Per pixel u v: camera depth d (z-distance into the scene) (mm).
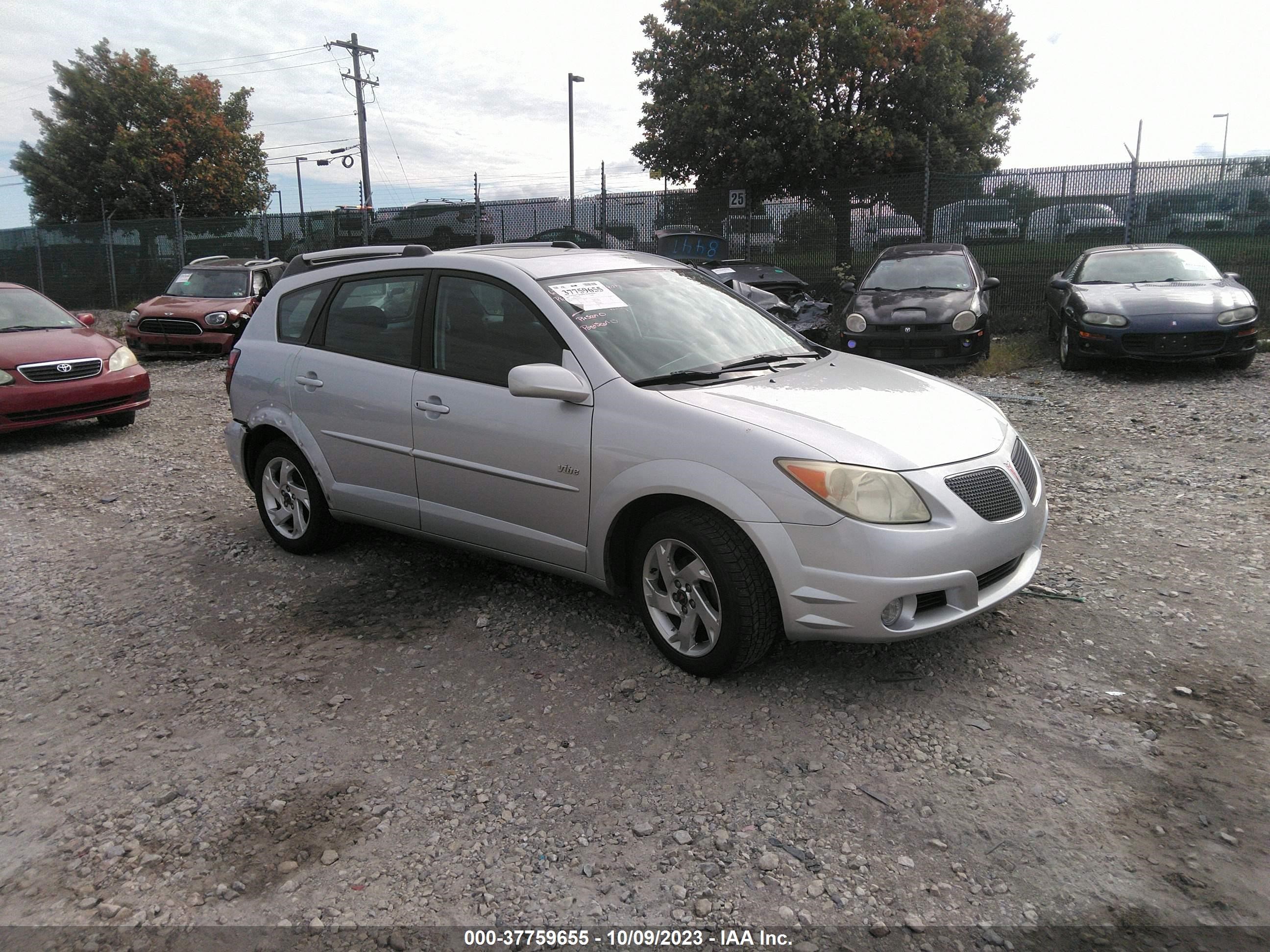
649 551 3518
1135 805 2670
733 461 3213
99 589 4723
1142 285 10320
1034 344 12406
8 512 6242
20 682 3711
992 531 3246
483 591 4469
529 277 3965
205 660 3848
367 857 2570
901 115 20219
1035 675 3439
